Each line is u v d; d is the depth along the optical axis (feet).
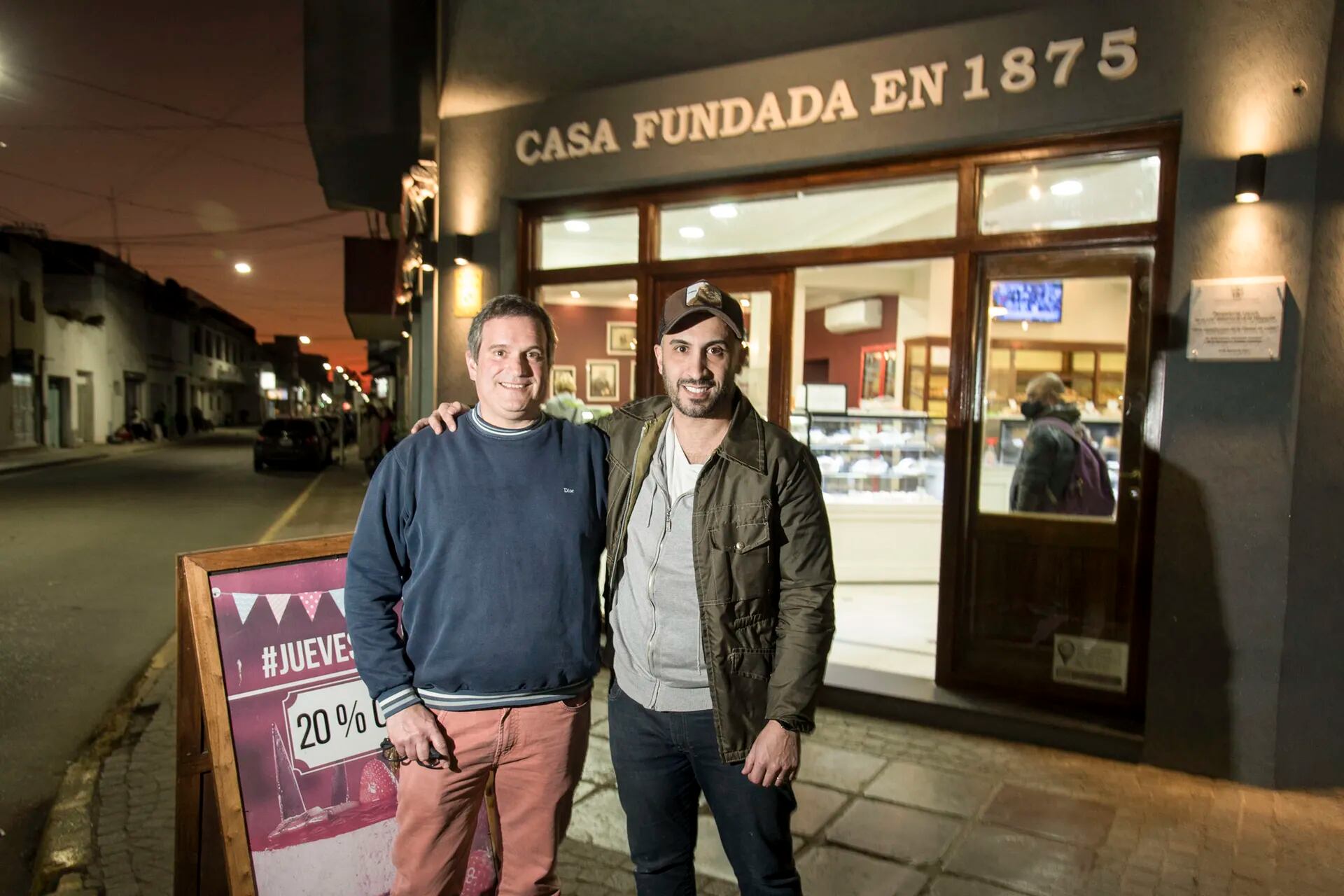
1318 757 11.12
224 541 31.35
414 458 6.40
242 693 7.11
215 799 7.26
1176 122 11.63
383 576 6.40
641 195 15.76
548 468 6.48
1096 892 8.84
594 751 12.27
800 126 13.83
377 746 7.73
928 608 20.01
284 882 7.10
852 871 9.20
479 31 16.30
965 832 10.03
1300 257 10.68
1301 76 10.62
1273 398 10.86
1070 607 13.07
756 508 6.25
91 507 40.42
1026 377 13.38
